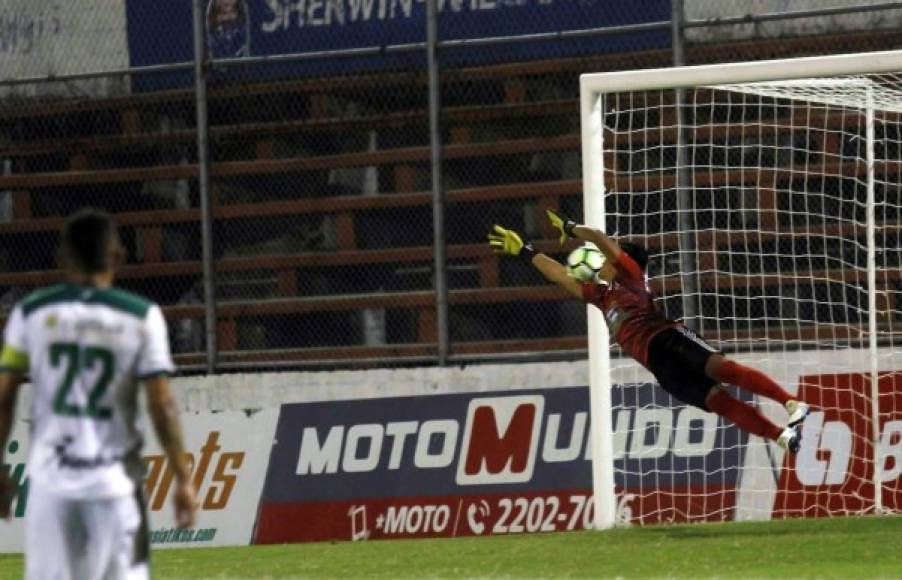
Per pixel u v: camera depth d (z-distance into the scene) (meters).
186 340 54.47
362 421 48.28
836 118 51.53
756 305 50.34
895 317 49.59
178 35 55.75
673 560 34.53
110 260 18.56
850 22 50.88
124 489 17.92
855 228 50.25
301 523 47.84
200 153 50.94
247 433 48.94
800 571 31.80
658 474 46.12
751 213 51.50
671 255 51.31
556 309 51.91
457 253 53.03
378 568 36.03
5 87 57.16
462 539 42.88
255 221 55.28
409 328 52.97
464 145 54.09
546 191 52.97
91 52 56.31
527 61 53.44
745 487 45.56
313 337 53.72
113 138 56.59
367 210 54.38
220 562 39.75
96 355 17.95
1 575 39.06
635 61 52.28
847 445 45.38
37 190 56.81
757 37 51.41
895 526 39.91
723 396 38.31
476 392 47.69
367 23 53.97
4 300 55.88
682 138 46.62
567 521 46.12
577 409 46.81
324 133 55.34
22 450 48.97
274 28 54.53
